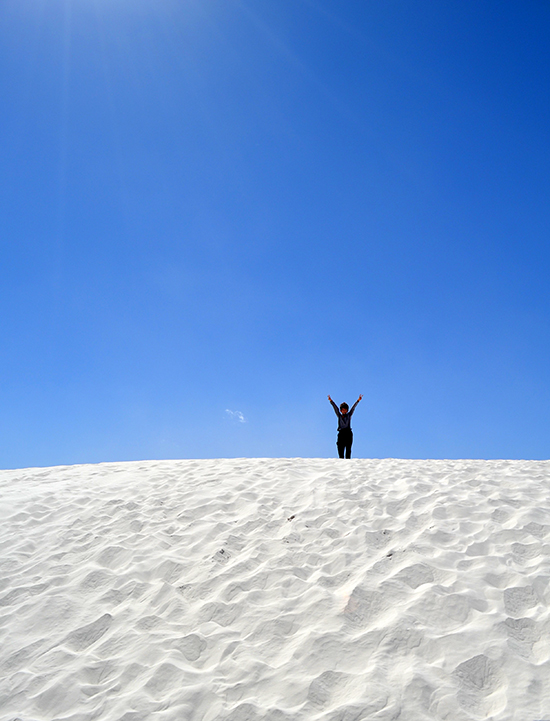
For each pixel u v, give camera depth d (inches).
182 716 126.6
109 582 204.4
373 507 257.9
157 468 402.9
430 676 129.1
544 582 167.6
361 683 129.2
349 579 183.9
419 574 180.2
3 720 133.5
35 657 162.1
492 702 119.9
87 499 316.2
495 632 143.5
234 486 319.3
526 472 320.5
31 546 250.5
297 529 238.1
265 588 185.8
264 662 144.8
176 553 225.5
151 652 155.7
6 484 381.7
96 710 133.6
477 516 232.5
